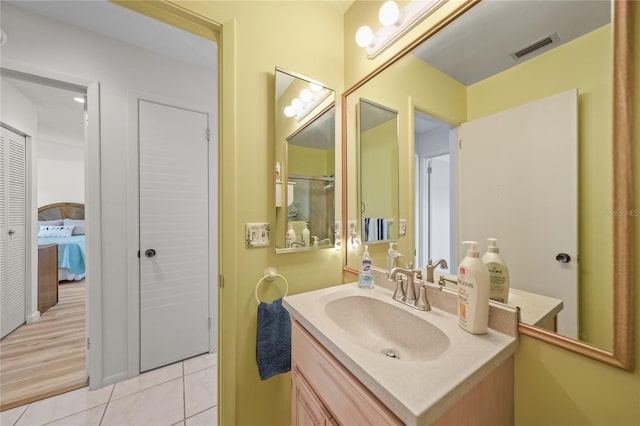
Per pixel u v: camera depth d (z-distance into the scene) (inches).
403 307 37.7
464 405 23.7
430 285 38.9
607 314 22.8
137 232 72.2
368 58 51.7
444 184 38.8
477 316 29.0
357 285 49.2
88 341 67.2
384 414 22.1
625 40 21.3
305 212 53.6
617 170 21.7
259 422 48.5
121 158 70.2
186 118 80.6
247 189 47.0
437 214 39.9
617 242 21.8
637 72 21.0
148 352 73.8
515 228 30.2
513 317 28.4
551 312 26.5
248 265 47.2
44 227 189.9
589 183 24.2
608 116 22.7
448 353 25.6
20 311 98.6
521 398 28.3
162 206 76.2
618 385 22.1
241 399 46.6
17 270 96.4
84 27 65.9
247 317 47.1
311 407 33.7
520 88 29.9
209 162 84.6
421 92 41.9
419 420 18.2
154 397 63.9
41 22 62.0
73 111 117.7
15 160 94.1
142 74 73.6
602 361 22.8
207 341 83.9
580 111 24.8
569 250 25.5
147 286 73.7
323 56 56.2
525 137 29.4
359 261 55.8
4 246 89.6
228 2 44.6
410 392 20.3
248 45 46.7
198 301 82.1
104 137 68.0
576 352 24.4
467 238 35.6
